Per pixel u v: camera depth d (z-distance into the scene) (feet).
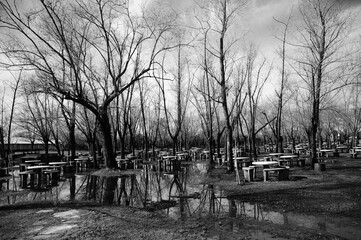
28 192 32.09
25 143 123.65
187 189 32.37
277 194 26.37
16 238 15.37
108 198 27.99
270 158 52.01
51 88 46.11
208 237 15.14
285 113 101.30
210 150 68.13
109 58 51.70
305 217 18.44
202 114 80.18
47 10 40.75
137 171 53.88
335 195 24.76
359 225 16.40
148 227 17.19
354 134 90.94
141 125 119.75
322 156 71.67
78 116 72.84
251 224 17.42
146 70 51.55
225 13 45.19
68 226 17.47
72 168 55.83
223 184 34.42
